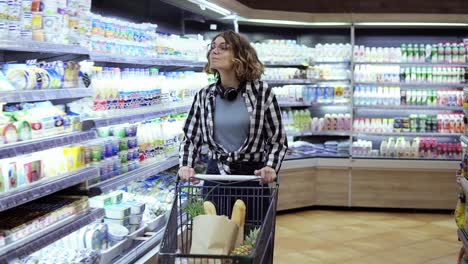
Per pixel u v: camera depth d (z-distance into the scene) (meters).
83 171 3.29
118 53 3.98
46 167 3.02
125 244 3.71
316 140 7.65
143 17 5.05
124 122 3.86
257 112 3.20
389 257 5.25
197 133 3.35
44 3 2.93
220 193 3.21
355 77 7.23
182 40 5.19
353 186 7.16
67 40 3.18
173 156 4.83
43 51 2.94
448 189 7.02
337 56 7.21
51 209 3.05
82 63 3.40
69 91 3.18
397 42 7.49
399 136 7.43
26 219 2.86
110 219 3.80
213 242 2.48
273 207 2.77
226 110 3.22
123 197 4.23
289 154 7.13
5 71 2.77
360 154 7.25
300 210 7.20
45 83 2.96
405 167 7.02
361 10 7.66
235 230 2.55
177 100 5.01
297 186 7.08
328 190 7.21
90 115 3.54
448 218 6.79
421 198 7.07
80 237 3.39
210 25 6.30
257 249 2.38
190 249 2.63
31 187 2.78
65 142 3.02
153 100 4.49
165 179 5.09
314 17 6.95
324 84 7.51
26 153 2.66
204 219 2.52
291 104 7.18
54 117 3.05
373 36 7.50
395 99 7.19
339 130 7.29
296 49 7.20
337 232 6.13
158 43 4.72
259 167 3.28
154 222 4.17
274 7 7.59
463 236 4.07
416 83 7.16
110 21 3.89
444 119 7.20
